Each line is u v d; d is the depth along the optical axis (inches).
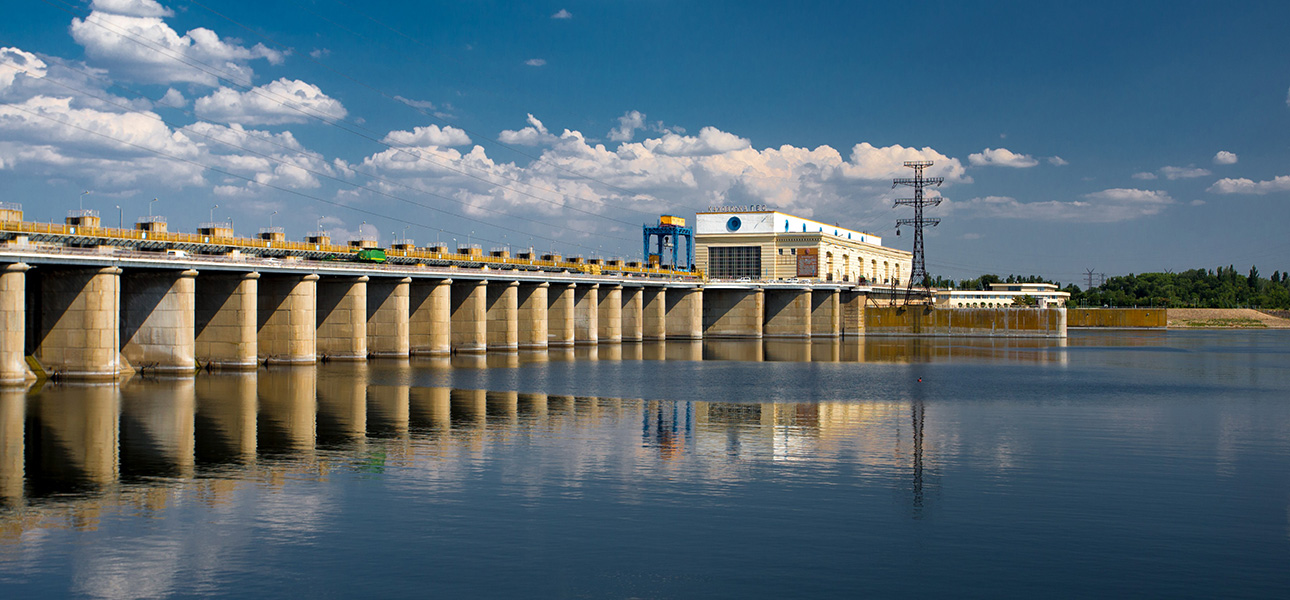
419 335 5246.1
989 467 1828.2
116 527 1385.3
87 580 1171.3
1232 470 1804.9
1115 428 2335.1
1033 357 5383.9
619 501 1546.5
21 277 3144.7
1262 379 3833.7
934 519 1448.1
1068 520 1448.1
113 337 3415.4
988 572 1216.2
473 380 3604.8
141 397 2906.0
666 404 2824.8
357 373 3890.3
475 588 1150.3
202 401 2815.0
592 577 1189.7
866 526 1409.9
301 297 4296.3
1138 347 6692.9
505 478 1707.7
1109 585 1175.0
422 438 2137.1
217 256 3973.9
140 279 3700.8
